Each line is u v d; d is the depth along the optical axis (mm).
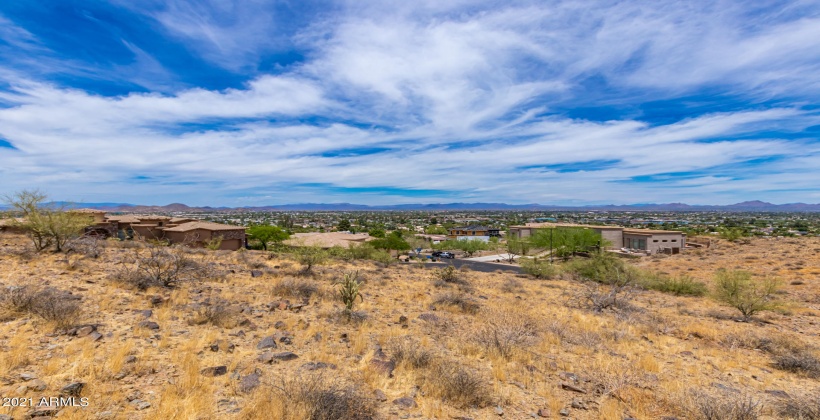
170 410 4766
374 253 44781
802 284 25406
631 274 25922
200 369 6203
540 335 10797
